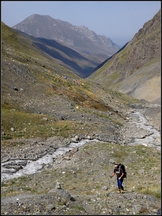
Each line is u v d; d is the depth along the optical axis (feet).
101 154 108.99
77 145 137.39
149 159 106.63
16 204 50.24
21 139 132.36
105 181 82.48
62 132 151.64
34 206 49.57
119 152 111.96
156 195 57.16
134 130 205.98
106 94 376.89
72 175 90.48
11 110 164.55
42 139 138.62
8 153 114.73
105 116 228.22
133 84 568.00
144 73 586.86
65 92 248.11
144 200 53.62
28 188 74.43
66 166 102.63
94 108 247.50
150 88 484.74
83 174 91.81
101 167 98.07
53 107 199.93
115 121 222.07
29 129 146.41
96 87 391.45
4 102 173.88
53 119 170.91
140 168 95.81
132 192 60.34
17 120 151.94
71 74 404.57
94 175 90.17
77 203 52.75
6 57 260.83
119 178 60.64
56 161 112.27
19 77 228.02
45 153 121.49
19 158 111.75
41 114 175.32
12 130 139.23
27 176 90.22
